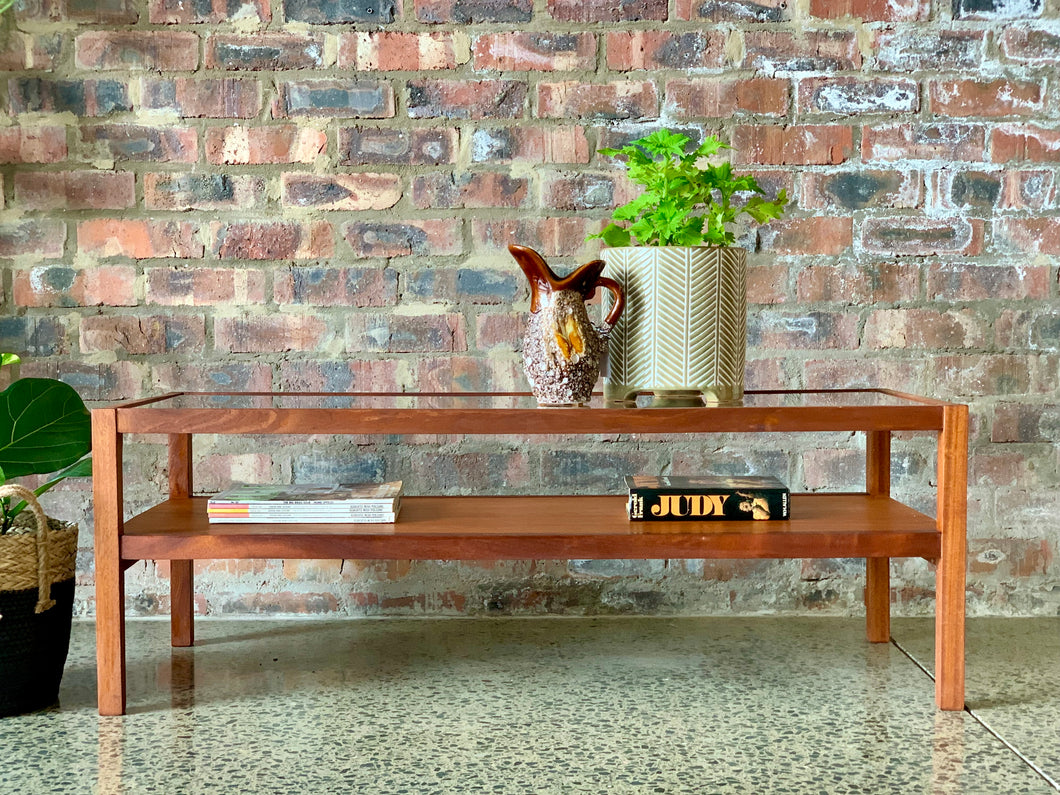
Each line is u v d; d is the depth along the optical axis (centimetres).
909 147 214
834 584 220
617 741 155
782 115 214
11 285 212
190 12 209
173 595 199
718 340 175
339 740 155
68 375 214
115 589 164
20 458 172
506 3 211
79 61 209
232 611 220
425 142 213
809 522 174
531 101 213
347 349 216
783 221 215
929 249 216
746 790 138
